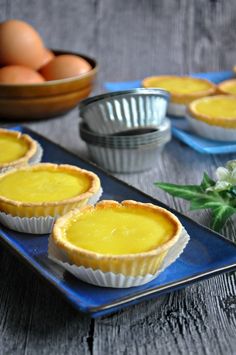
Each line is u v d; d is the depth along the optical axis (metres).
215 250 0.53
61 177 0.61
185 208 0.62
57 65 0.81
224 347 0.47
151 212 0.55
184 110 0.81
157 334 0.48
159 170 0.70
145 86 0.86
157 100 0.68
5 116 0.81
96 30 1.00
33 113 0.80
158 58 1.01
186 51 1.02
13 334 0.48
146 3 1.00
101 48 1.01
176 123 0.80
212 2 1.00
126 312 0.50
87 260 0.50
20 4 0.98
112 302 0.47
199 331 0.48
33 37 0.83
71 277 0.52
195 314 0.50
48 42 1.00
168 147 0.75
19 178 0.61
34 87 0.78
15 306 0.51
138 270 0.50
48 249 0.53
